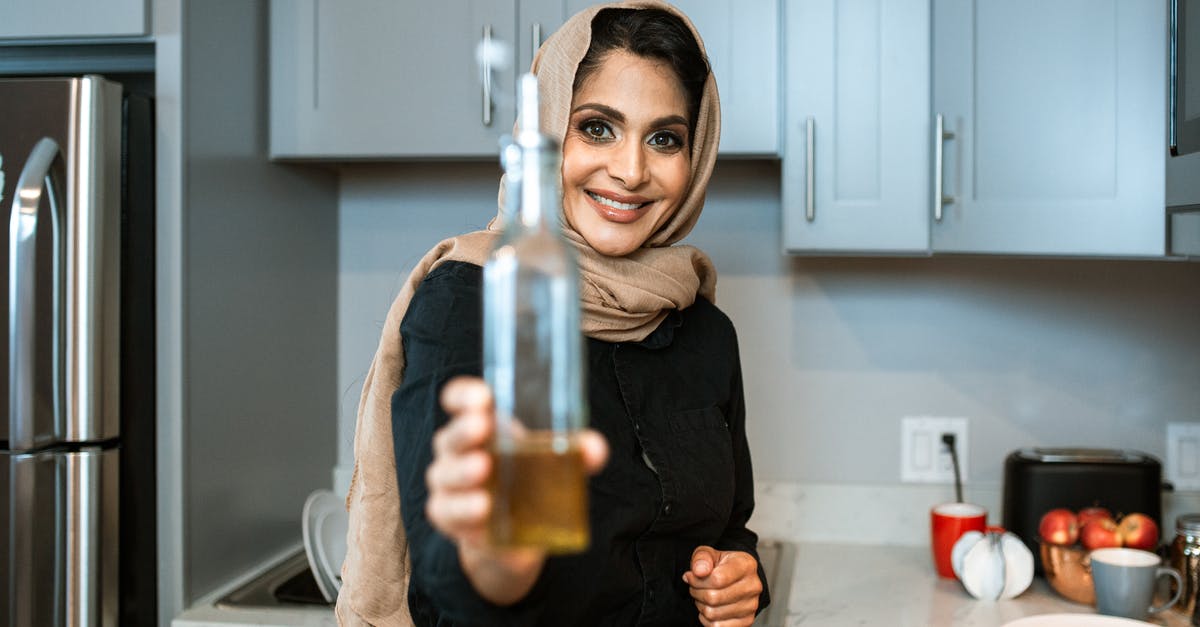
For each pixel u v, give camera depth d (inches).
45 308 58.2
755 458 81.0
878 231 66.0
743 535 48.4
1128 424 77.5
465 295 35.2
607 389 40.5
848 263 79.8
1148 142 63.7
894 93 65.5
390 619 41.6
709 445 42.5
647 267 43.3
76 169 58.2
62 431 58.7
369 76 70.8
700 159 46.1
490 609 26.1
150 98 62.5
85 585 59.2
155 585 63.2
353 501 43.1
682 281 44.9
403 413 33.2
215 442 66.3
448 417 31.3
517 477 21.2
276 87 71.7
